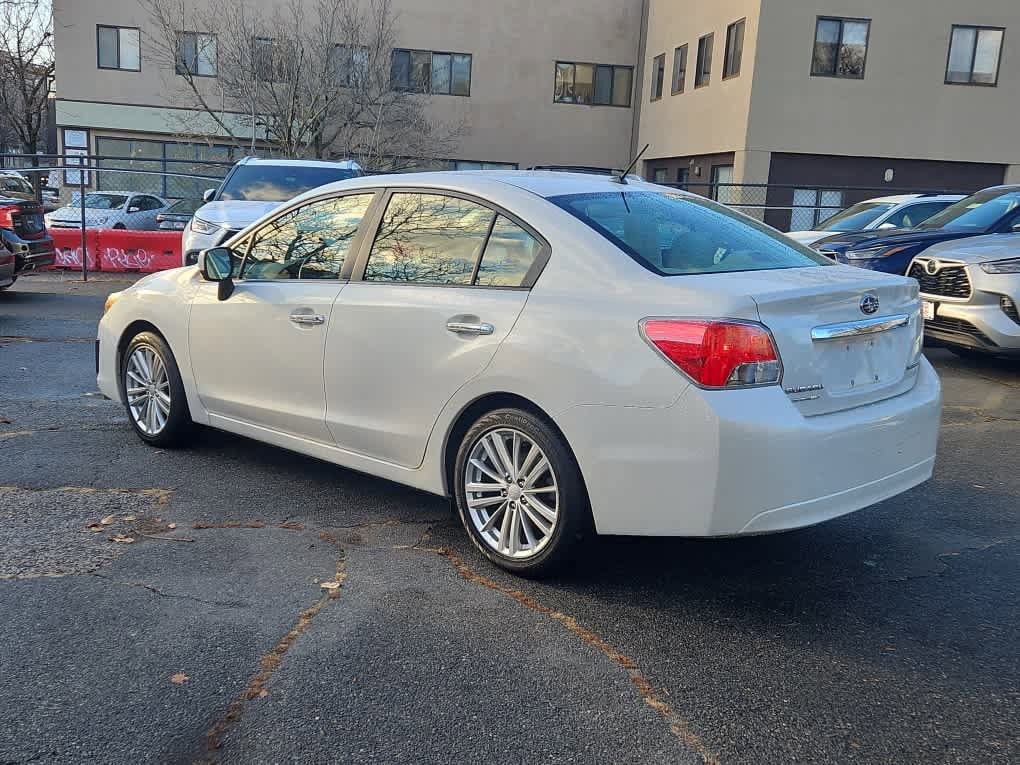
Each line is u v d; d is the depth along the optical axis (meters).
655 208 4.11
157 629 3.31
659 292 3.42
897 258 9.32
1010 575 4.02
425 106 31.78
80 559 3.89
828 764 2.63
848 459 3.45
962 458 5.85
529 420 3.67
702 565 4.06
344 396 4.39
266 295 4.75
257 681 2.99
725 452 3.21
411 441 4.14
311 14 29.83
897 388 3.86
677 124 28.84
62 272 16.06
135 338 5.57
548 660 3.18
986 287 7.92
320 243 4.66
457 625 3.42
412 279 4.19
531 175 4.28
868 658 3.26
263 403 4.82
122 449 5.52
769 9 23.25
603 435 3.44
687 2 27.88
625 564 4.04
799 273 3.74
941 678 3.13
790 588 3.84
